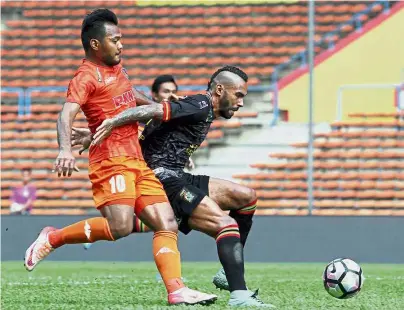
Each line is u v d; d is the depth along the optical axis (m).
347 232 37.62
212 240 38.44
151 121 16.48
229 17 54.97
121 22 55.25
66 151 14.78
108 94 15.55
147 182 15.59
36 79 53.97
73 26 55.34
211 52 54.28
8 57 54.44
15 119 51.44
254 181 48.41
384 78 51.19
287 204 46.97
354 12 53.75
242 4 55.00
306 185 47.66
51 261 39.75
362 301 17.58
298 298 18.33
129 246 39.19
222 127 49.59
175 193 15.94
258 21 54.66
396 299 18.36
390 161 48.44
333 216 37.69
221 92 16.17
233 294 15.16
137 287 22.38
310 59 39.50
